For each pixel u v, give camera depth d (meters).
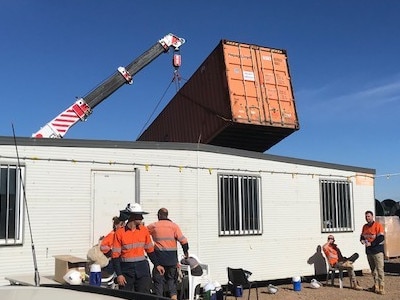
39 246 8.75
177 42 17.95
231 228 11.23
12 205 8.58
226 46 12.91
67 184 9.16
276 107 13.22
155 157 10.27
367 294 10.95
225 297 10.27
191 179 10.70
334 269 12.01
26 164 8.80
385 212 21.48
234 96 12.63
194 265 8.71
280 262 12.00
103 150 9.65
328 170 13.38
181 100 15.16
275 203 12.12
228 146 14.42
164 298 2.72
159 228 8.07
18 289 2.87
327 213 13.17
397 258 18.30
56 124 15.32
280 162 12.37
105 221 9.49
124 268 6.87
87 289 3.00
